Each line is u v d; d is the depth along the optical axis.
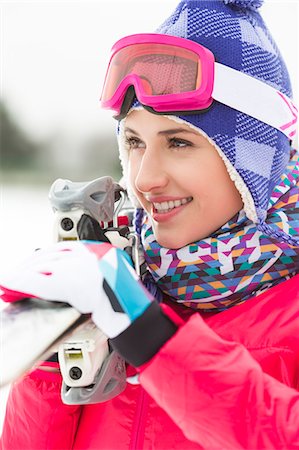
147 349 0.71
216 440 0.73
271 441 0.72
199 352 0.71
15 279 0.73
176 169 0.96
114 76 1.01
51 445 0.99
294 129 1.08
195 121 0.95
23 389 1.00
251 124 0.99
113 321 0.70
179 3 1.03
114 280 0.71
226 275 0.99
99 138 8.36
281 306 0.96
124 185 1.11
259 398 0.72
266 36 1.05
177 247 1.00
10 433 1.02
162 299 1.07
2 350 0.68
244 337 0.95
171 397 0.71
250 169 0.98
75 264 0.72
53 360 0.97
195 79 0.94
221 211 0.99
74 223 0.90
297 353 0.93
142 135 0.98
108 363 0.88
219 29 0.99
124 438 0.97
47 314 0.71
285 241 0.96
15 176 7.36
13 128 8.25
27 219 4.73
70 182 0.95
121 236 0.96
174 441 0.93
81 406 1.04
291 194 1.05
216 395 0.71
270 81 1.03
